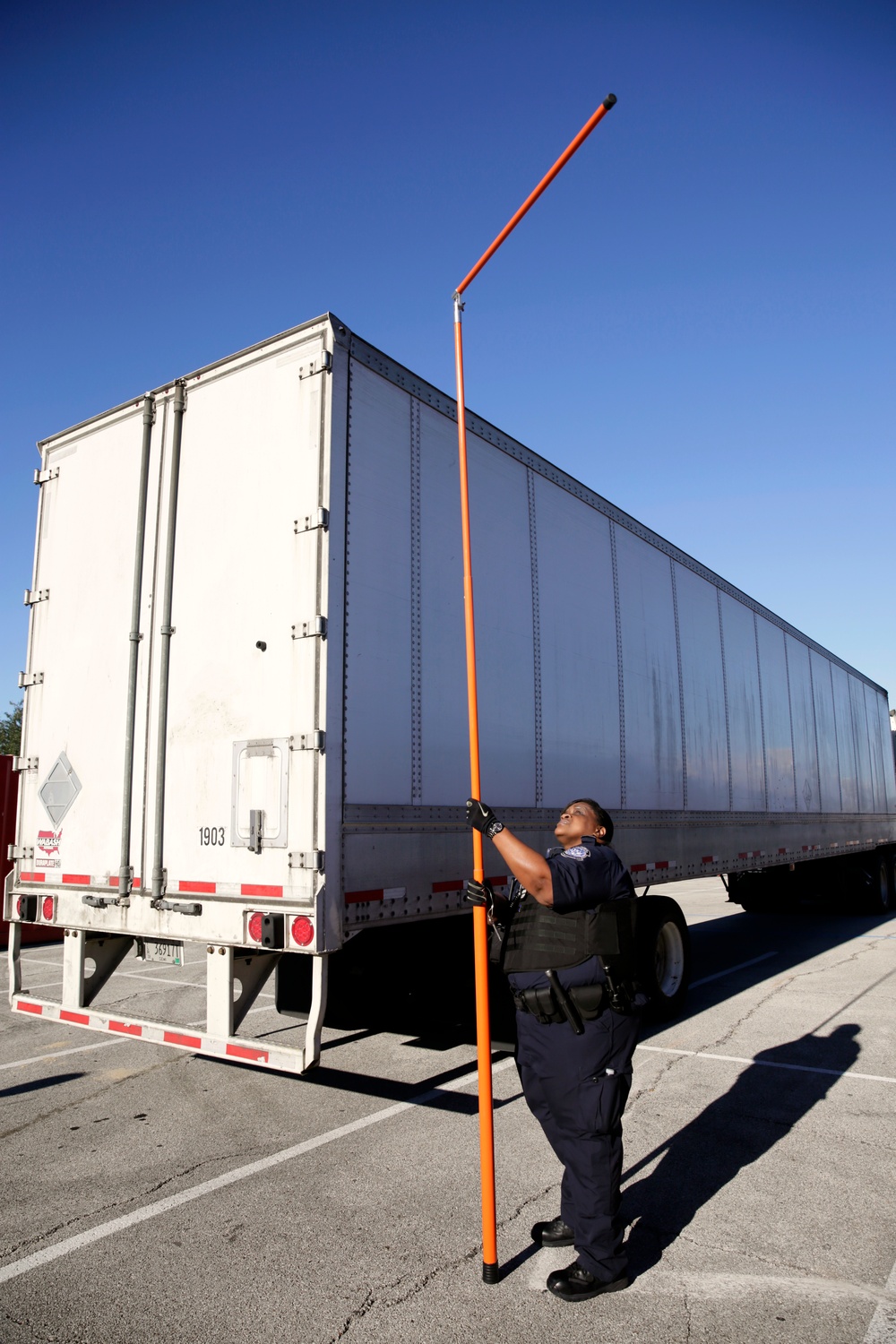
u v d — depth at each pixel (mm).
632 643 7480
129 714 5074
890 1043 6102
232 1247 3250
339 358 4555
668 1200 3674
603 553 7195
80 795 5266
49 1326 2746
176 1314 2811
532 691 5934
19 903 5477
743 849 9477
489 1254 2988
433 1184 3820
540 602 6172
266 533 4582
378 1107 4883
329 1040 6410
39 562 5863
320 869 4035
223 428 4918
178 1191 3758
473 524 5520
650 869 7355
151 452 5320
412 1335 2695
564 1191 3025
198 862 4562
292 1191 3748
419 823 4703
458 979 5504
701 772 8555
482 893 3141
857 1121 4594
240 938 4305
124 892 4871
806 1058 5742
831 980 8438
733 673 9703
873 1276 3062
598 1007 2951
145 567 5184
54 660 5617
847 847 13477
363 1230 3381
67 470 5805
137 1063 5852
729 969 9219
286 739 4273
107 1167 4023
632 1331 2725
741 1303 2887
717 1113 4723
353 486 4543
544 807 5906
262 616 4516
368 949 5215
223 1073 5586
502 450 5949
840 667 14070
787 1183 3836
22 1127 4586
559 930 3045
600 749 6734
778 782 10742
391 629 4676
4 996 8180
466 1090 5234
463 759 5121
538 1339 2680
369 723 4438
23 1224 3455
